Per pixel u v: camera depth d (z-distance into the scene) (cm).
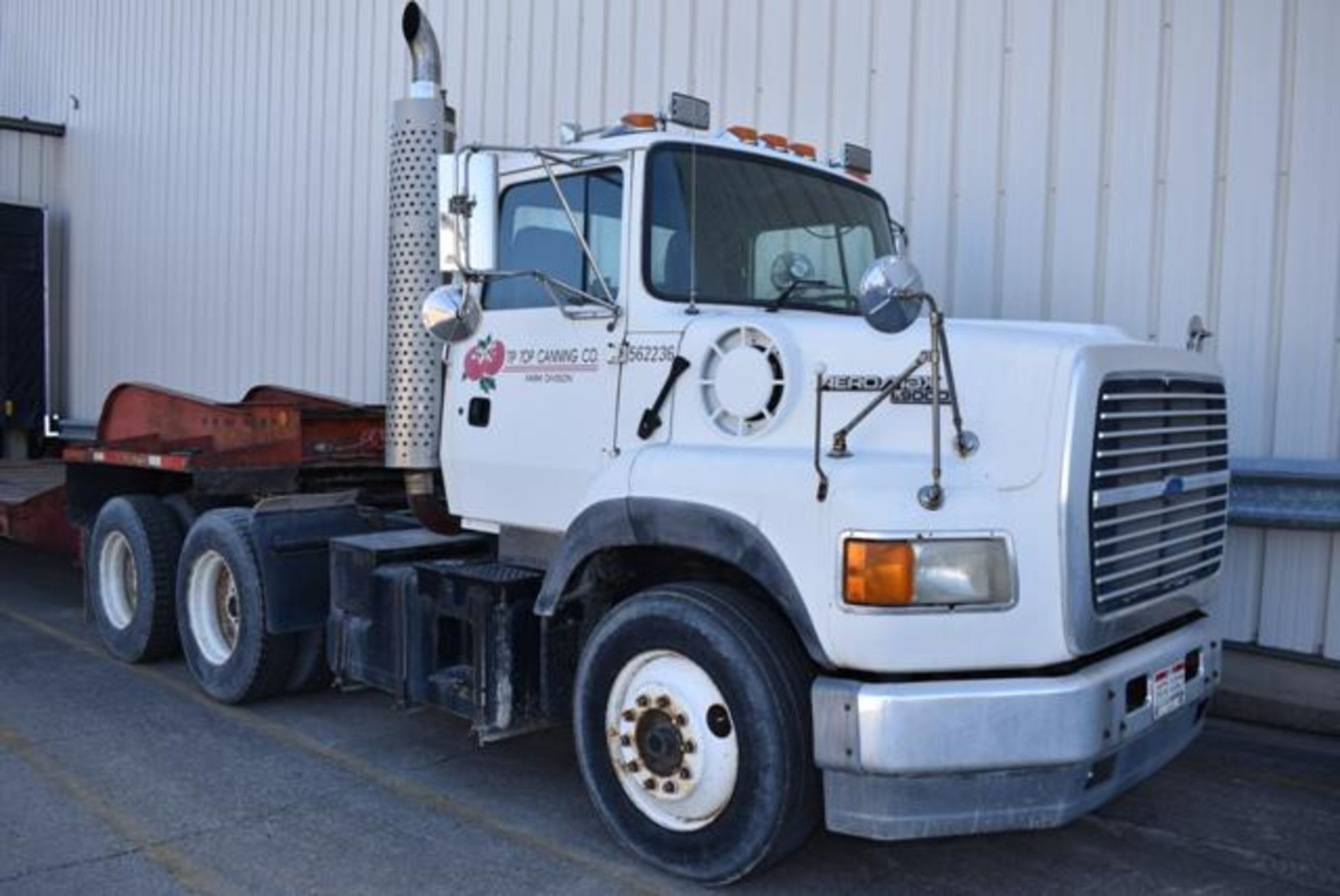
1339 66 567
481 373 482
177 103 1348
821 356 383
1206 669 415
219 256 1278
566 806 471
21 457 1451
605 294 438
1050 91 659
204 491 626
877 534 339
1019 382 352
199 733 562
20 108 1716
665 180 435
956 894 393
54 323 1612
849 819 353
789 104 770
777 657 365
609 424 431
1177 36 614
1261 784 503
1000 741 336
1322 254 575
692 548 381
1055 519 342
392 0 1056
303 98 1156
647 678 396
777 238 467
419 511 516
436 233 507
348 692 635
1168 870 414
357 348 1092
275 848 426
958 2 694
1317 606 582
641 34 852
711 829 378
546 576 429
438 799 477
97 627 726
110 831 440
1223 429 441
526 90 934
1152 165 624
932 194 707
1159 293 625
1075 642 343
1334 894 395
